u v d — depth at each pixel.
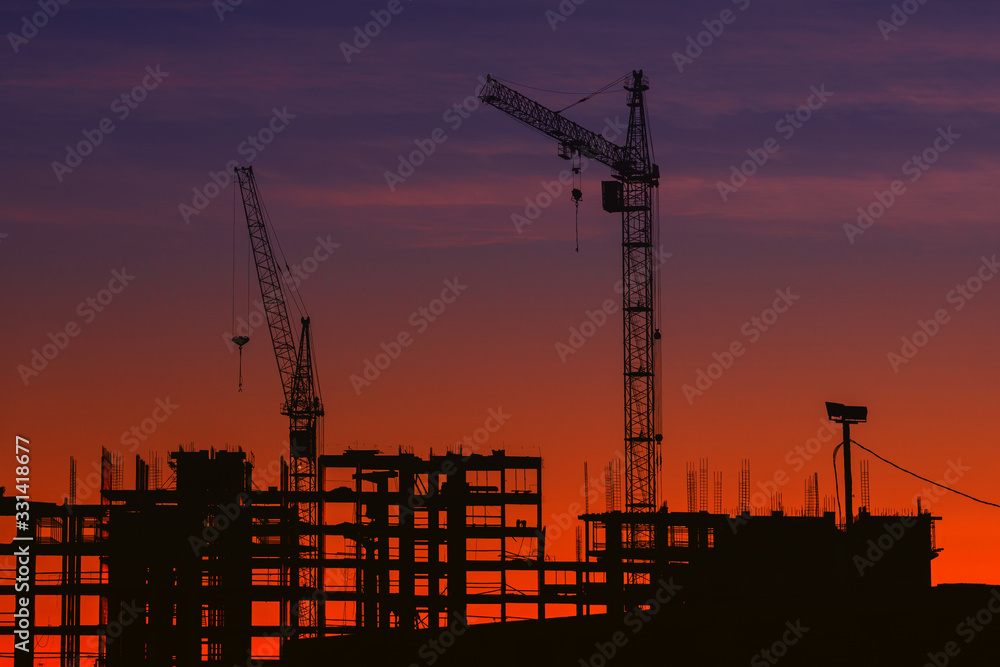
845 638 143.50
